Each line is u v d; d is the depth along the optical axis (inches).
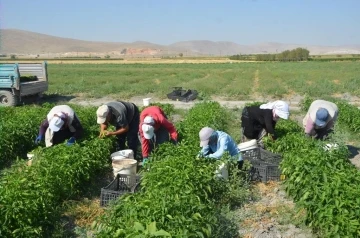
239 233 291.4
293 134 446.0
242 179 358.6
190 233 209.8
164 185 284.4
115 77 1681.8
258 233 291.3
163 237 198.7
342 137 395.5
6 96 897.5
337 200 258.2
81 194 360.5
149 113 394.6
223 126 622.8
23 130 495.5
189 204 240.5
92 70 2293.3
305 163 324.2
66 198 339.0
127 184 365.4
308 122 435.5
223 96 1091.9
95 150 396.5
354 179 296.8
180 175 290.2
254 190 368.2
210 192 301.3
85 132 485.4
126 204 238.7
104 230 225.1
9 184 291.3
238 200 338.0
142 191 314.0
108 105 421.4
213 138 361.4
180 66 3061.0
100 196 336.8
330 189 270.5
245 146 420.2
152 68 2657.5
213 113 604.7
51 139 409.1
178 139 485.7
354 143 543.8
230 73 1950.1
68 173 337.4
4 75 888.9
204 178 303.9
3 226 254.1
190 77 1688.0
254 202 345.1
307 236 287.1
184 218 219.5
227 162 342.6
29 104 959.0
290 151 386.9
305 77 1605.6
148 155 398.6
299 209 295.9
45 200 293.3
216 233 249.9
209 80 1478.8
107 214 249.3
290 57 4827.8
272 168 386.3
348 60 4306.1
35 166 338.3
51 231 293.4
